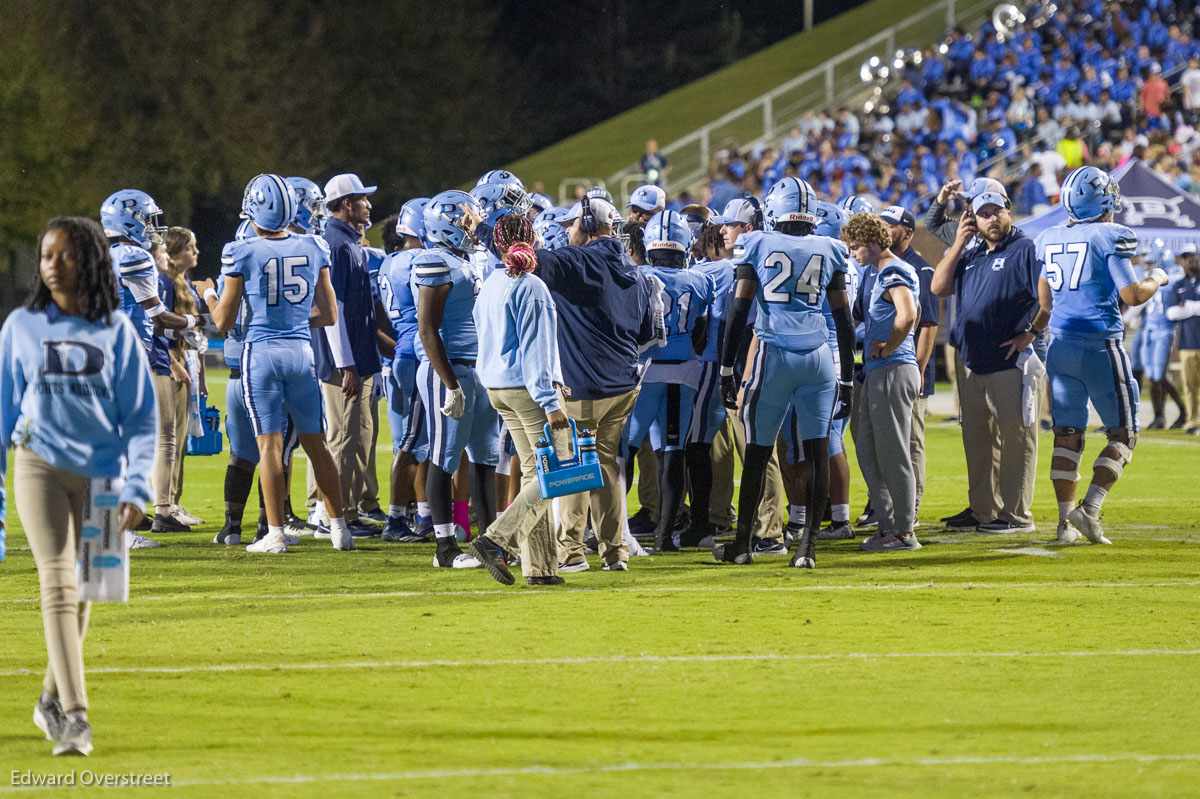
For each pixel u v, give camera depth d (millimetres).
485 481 32000
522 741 19000
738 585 30266
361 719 19969
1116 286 34844
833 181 110188
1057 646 24547
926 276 38656
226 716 20078
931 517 42312
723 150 119125
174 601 28375
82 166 144125
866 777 17531
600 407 30781
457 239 30828
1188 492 47719
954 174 107625
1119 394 35562
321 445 35094
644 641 24766
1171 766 17969
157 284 35875
